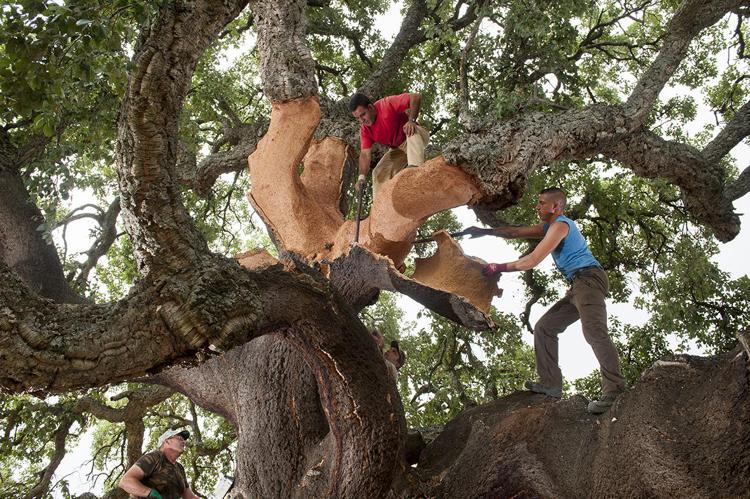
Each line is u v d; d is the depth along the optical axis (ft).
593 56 41.65
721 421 11.94
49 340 10.05
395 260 17.30
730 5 24.04
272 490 17.61
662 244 39.81
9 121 20.59
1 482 37.11
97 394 36.40
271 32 18.56
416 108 18.03
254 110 43.37
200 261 11.62
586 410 15.48
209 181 32.30
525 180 16.56
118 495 29.37
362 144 19.03
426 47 39.37
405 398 39.86
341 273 17.38
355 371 14.01
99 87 22.84
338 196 20.54
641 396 13.46
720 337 35.60
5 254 21.62
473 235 17.72
